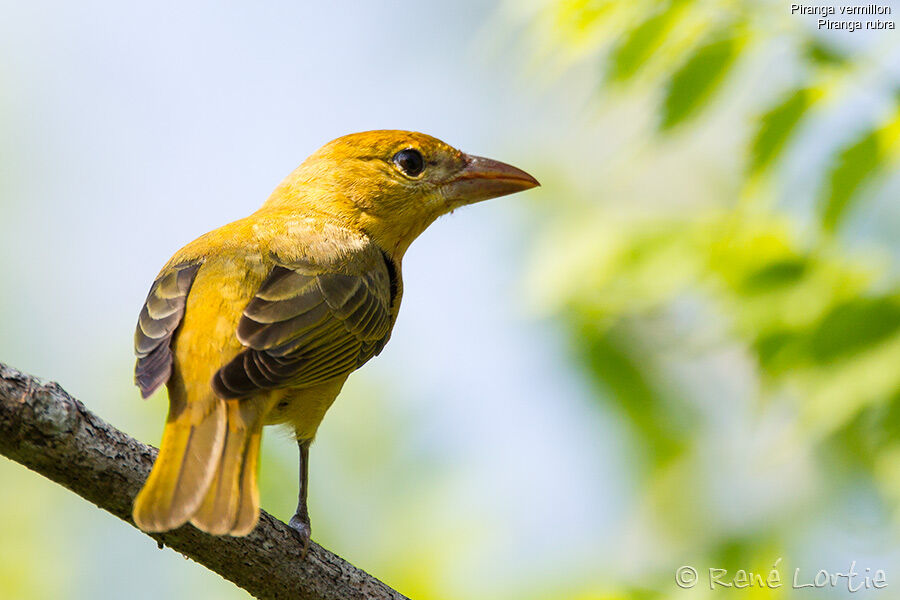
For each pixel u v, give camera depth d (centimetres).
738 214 1070
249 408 870
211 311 920
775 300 992
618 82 1034
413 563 1288
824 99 959
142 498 783
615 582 1121
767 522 1138
